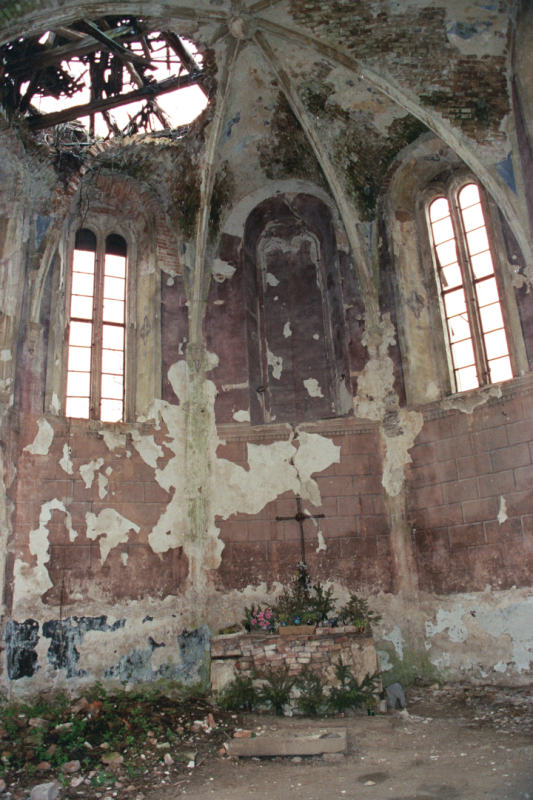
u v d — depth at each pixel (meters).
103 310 13.77
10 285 12.04
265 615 11.29
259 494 12.85
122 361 13.66
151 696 11.16
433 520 12.03
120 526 12.02
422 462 12.37
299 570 12.33
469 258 13.11
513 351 11.88
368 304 13.54
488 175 12.01
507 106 11.91
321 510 12.70
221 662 10.56
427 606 11.80
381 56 12.09
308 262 14.96
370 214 13.90
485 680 10.95
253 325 14.38
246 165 14.41
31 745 8.77
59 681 10.83
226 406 13.41
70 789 7.74
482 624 11.15
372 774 7.92
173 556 12.29
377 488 12.70
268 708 10.27
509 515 11.17
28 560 11.08
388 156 13.74
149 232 14.27
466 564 11.50
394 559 12.30
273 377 14.27
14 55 12.07
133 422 12.91
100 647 11.30
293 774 8.10
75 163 13.23
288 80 12.91
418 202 13.94
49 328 12.55
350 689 10.16
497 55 11.73
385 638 11.91
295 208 15.06
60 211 12.95
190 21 12.01
